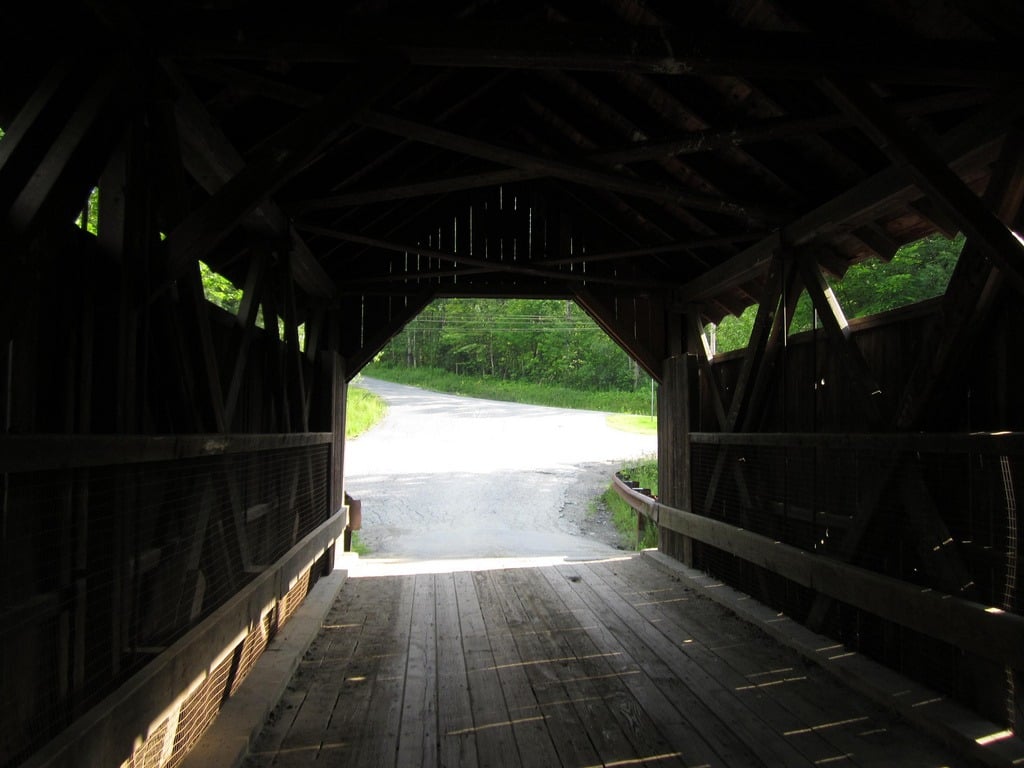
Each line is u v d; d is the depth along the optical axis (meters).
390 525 10.55
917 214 3.75
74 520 1.93
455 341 48.28
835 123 3.41
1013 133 2.83
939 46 2.78
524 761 2.77
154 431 2.63
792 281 4.73
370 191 4.27
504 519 11.15
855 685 3.47
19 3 2.17
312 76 3.56
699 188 5.41
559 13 4.11
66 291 2.10
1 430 1.72
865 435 3.59
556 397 36.03
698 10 3.66
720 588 5.47
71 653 1.92
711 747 2.88
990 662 2.89
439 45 2.66
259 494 3.77
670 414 6.93
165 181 2.60
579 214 7.09
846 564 3.80
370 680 3.64
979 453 2.88
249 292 3.98
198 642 2.56
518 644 4.27
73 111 2.30
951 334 3.05
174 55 2.56
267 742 2.89
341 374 6.66
